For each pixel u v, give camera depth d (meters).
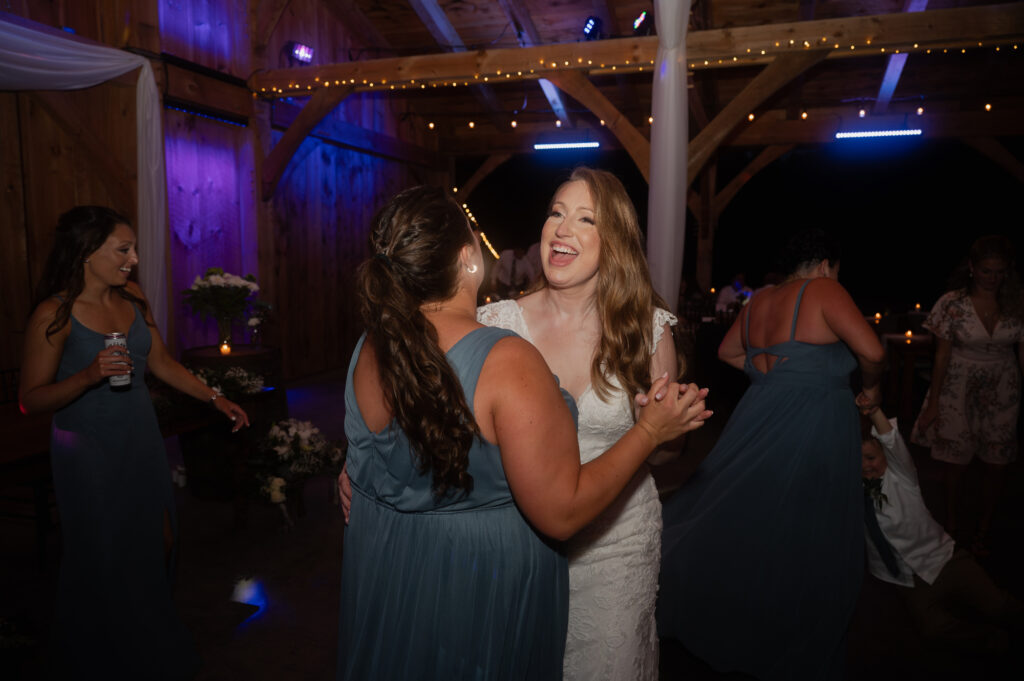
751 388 2.41
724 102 10.27
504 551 1.07
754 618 2.21
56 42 4.85
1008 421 3.21
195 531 3.67
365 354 1.11
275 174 7.45
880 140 10.33
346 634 1.19
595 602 1.56
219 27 6.87
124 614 2.14
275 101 7.71
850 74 9.48
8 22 4.53
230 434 3.64
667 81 4.81
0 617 2.58
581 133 11.13
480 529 1.07
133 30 5.74
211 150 6.89
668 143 4.84
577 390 1.65
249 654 2.51
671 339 1.66
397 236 1.08
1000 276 3.12
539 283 1.79
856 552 2.16
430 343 1.01
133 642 2.16
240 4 7.16
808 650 2.15
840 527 2.15
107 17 5.74
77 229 2.09
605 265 1.58
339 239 9.26
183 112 6.48
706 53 5.99
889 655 2.50
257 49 7.39
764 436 2.25
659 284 4.93
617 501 1.60
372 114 9.93
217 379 3.60
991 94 9.43
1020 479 4.42
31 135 5.71
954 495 3.43
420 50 9.26
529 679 1.11
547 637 1.15
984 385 3.26
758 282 14.91
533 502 0.99
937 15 5.47
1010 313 3.14
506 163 13.28
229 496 4.07
